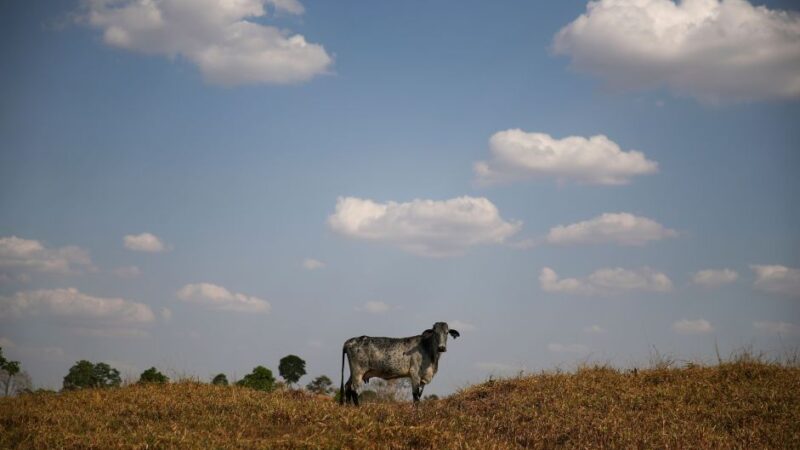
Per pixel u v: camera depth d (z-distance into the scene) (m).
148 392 14.05
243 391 14.57
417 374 15.62
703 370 14.78
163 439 10.48
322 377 23.27
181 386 15.02
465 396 13.91
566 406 12.55
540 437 11.21
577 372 15.37
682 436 11.08
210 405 12.84
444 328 15.59
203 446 10.24
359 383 15.71
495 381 14.90
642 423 11.68
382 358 15.56
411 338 15.78
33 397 13.95
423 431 11.00
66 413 12.03
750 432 11.22
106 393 14.15
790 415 11.84
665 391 13.29
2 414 11.91
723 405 12.43
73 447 10.20
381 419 12.10
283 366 24.42
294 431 11.55
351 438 10.77
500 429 11.62
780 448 10.81
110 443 10.34
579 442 10.97
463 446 10.68
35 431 10.86
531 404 12.90
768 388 13.19
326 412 12.43
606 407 12.62
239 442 10.43
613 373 15.24
